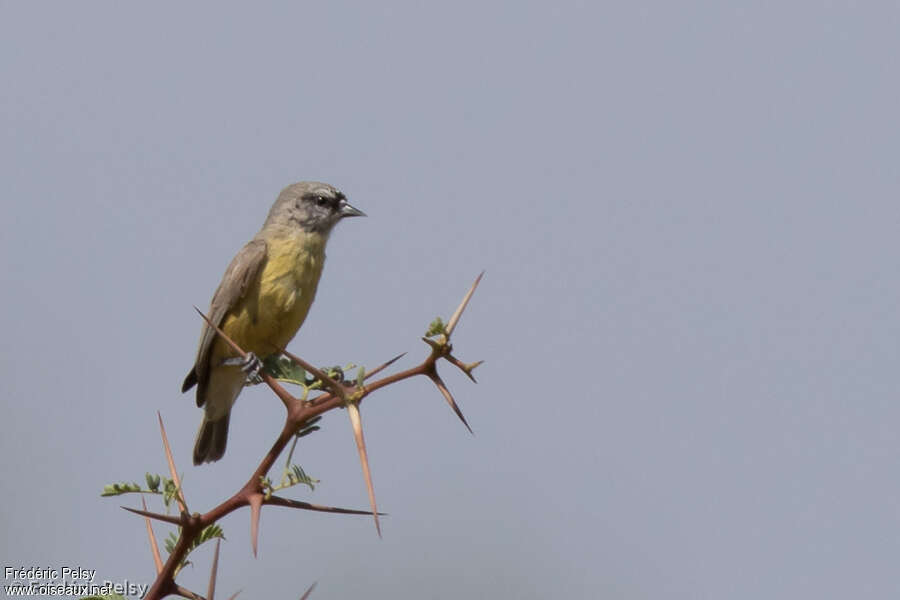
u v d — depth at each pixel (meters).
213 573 7.40
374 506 7.03
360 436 7.22
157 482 7.37
